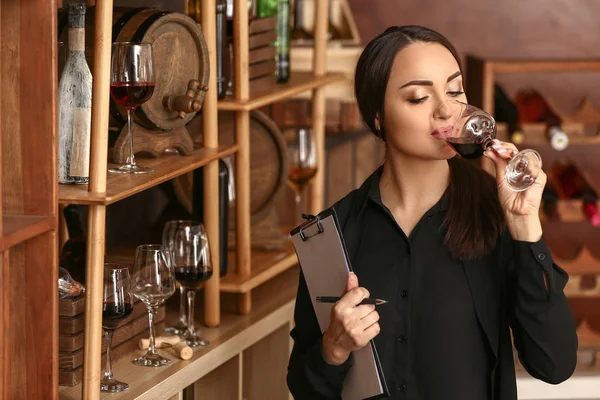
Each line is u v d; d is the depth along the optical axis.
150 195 2.98
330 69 3.91
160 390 2.14
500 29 4.48
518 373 3.44
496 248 1.77
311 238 1.74
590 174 4.57
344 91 3.94
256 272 2.73
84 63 1.96
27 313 1.78
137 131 2.17
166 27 2.20
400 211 1.82
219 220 2.62
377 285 1.79
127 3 2.69
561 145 4.06
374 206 1.85
